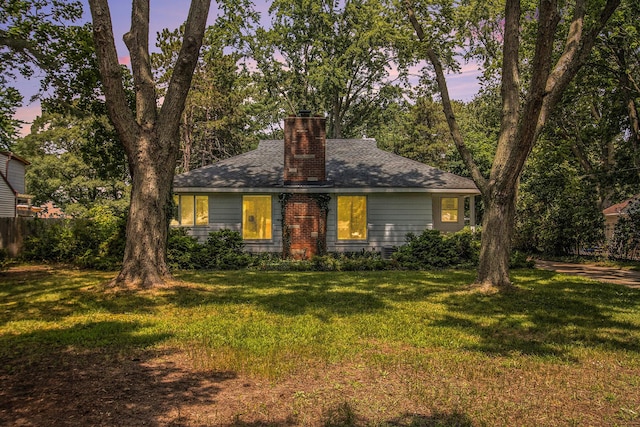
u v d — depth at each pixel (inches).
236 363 220.5
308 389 192.2
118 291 409.1
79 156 1608.0
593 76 784.9
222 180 783.1
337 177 796.6
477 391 191.0
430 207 790.5
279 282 514.3
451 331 294.8
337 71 1299.2
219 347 250.7
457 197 879.7
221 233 681.6
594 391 194.4
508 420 163.8
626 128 888.3
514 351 251.1
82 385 195.0
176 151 448.5
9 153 1250.0
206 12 434.9
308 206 765.3
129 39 435.2
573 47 436.8
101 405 173.6
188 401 178.4
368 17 1040.8
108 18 403.9
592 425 161.9
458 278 551.2
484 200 469.4
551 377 210.4
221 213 791.7
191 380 202.2
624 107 850.8
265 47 1341.0
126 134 424.8
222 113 1560.0
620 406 179.0
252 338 269.9
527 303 393.4
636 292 457.4
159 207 438.9
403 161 873.5
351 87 1471.5
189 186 762.2
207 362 223.8
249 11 590.9
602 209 983.0
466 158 484.4
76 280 518.3
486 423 160.6
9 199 1168.8
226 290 452.1
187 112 1437.0
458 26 530.3
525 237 973.8
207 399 180.7
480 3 523.8
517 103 451.2
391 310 361.4
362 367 219.9
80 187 1611.7
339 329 295.1
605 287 487.2
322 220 764.0
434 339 273.0
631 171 824.3
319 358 231.6
